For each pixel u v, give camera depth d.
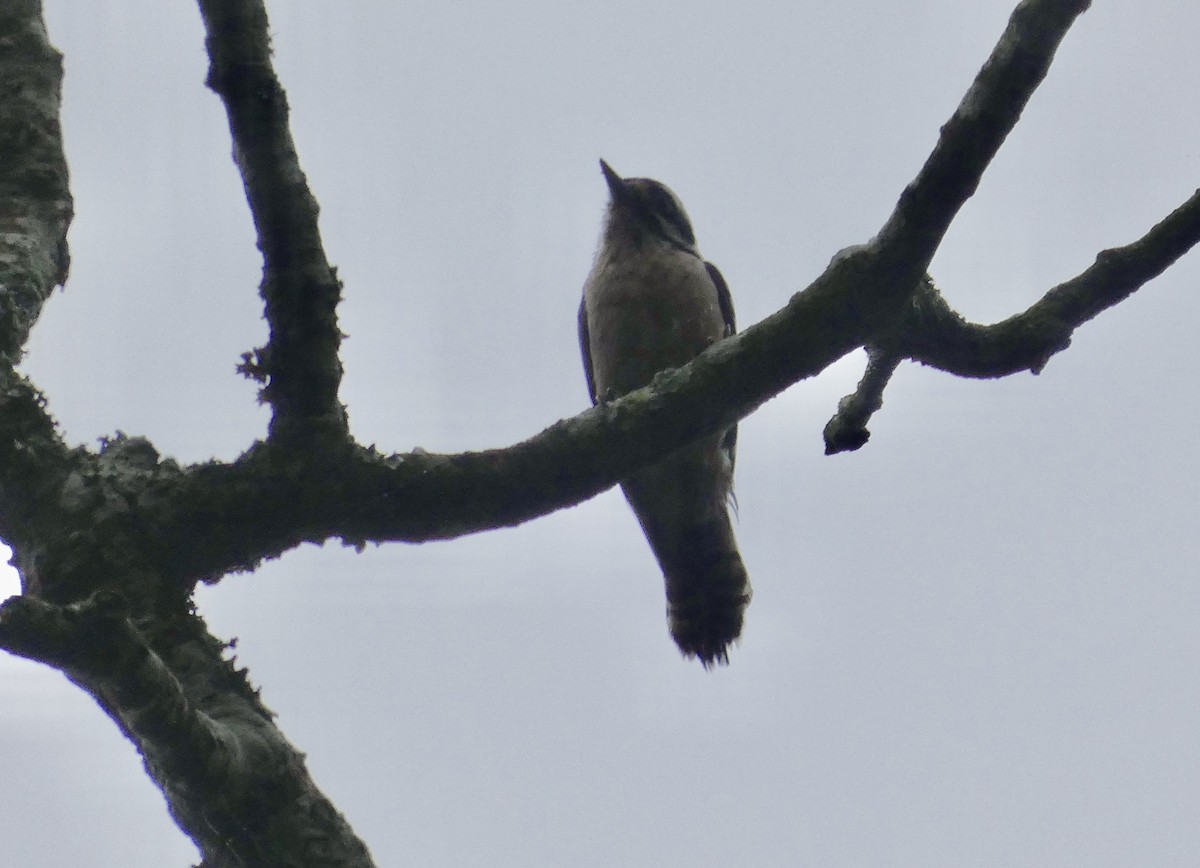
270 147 5.82
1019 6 5.91
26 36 8.20
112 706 5.30
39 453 6.32
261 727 5.77
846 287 6.41
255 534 6.27
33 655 4.64
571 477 6.40
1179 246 7.25
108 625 4.71
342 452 6.23
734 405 6.53
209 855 5.61
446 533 6.42
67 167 7.97
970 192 6.19
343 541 6.41
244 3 5.73
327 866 5.52
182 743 5.14
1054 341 7.31
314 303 6.00
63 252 7.69
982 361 7.26
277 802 5.54
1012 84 5.93
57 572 6.07
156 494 6.27
